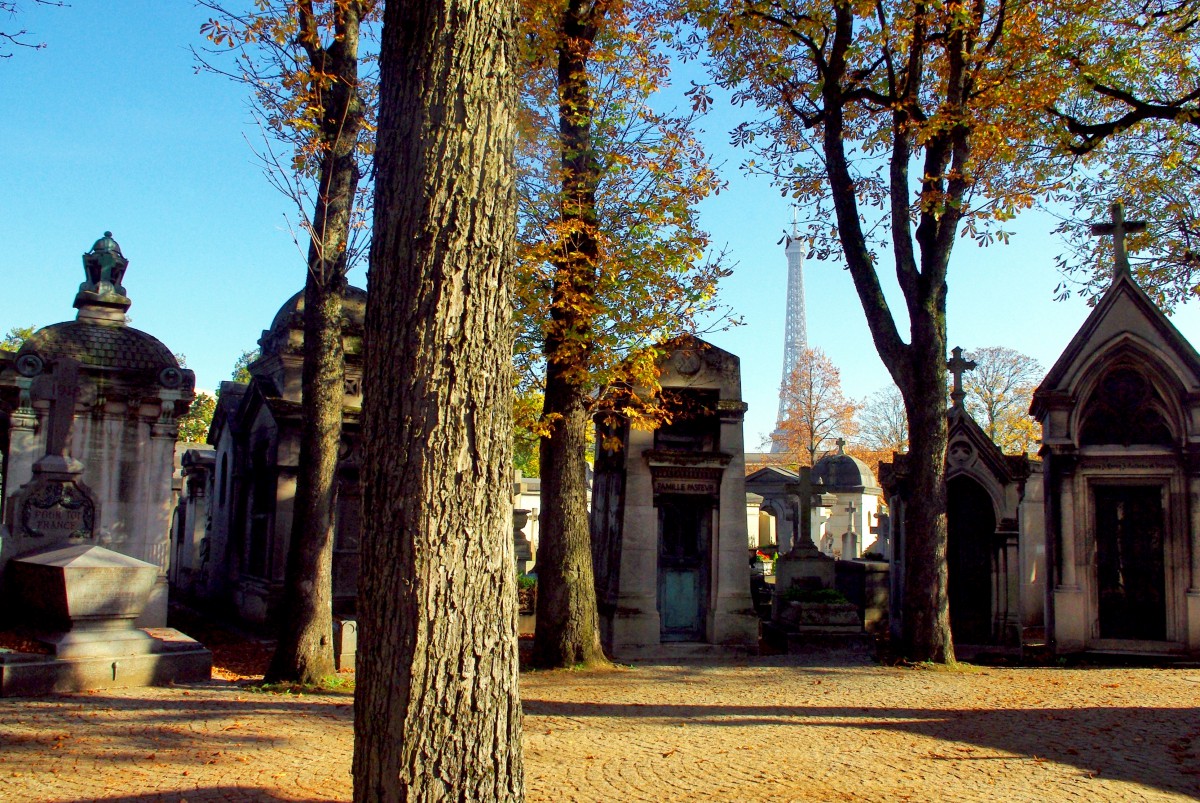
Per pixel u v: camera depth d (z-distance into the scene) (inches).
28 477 614.5
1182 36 627.5
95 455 629.9
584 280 529.3
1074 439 644.7
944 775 309.9
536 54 557.9
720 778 300.4
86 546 473.4
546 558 558.3
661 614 653.9
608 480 687.7
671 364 657.0
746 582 644.7
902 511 739.4
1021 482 729.6
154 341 668.7
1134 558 639.8
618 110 557.0
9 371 636.1
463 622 172.6
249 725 357.1
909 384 598.2
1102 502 649.0
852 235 623.8
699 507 669.9
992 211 610.5
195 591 903.1
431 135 183.3
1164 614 627.8
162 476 650.2
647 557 634.8
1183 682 521.0
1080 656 624.1
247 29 459.2
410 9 189.2
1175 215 742.5
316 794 270.1
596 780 295.1
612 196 565.9
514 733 178.1
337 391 479.8
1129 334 636.1
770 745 349.7
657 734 366.3
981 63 579.2
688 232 560.1
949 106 559.5
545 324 542.6
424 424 174.9
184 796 262.5
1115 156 748.0
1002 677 538.3
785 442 2512.3
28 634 452.4
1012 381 2212.1
